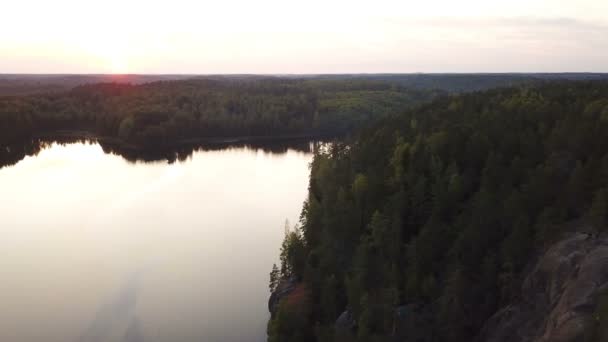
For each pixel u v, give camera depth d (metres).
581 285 33.66
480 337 41.62
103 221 95.56
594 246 37.38
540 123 63.97
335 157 96.06
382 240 55.12
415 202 57.62
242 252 79.94
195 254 78.81
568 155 52.66
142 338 55.06
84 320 58.75
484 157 61.75
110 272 71.75
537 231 44.28
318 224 68.50
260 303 62.53
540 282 39.25
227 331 56.38
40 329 56.69
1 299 63.28
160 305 61.94
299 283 60.19
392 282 48.88
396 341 43.00
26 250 80.12
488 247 46.66
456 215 54.34
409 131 82.81
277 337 49.62
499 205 49.19
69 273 71.44
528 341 36.97
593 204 39.41
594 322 30.55
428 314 45.50
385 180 64.94
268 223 95.56
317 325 48.09
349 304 49.47
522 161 54.69
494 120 71.12
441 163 61.75
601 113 59.78
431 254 49.94
